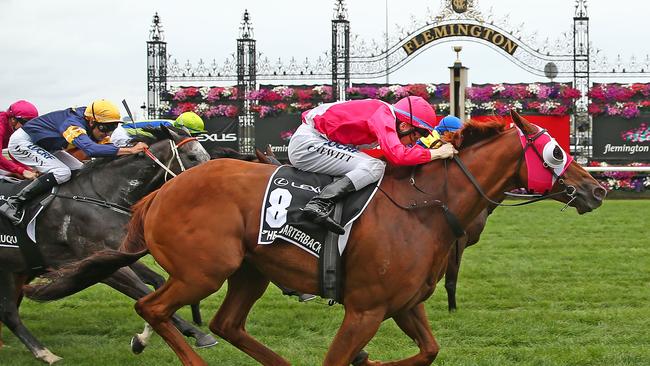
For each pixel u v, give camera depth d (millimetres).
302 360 5086
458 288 7441
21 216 5371
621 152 16109
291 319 6289
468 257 9203
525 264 8711
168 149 5809
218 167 4277
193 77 16922
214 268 4133
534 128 4191
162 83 16906
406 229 4035
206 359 5191
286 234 4082
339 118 4227
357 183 4086
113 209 5480
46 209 5430
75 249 5445
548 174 4152
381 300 3998
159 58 16859
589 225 12141
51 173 5465
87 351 5395
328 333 5895
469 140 4238
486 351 5262
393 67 16391
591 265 8641
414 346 5477
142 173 5582
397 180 4164
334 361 4016
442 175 4160
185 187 4242
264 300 7031
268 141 16641
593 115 16094
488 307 6711
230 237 4145
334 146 4207
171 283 4227
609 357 5043
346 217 4043
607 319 6145
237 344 4496
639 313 6332
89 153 5414
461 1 16109
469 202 4156
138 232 4434
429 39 16312
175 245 4184
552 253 9469
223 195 4184
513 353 5188
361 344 4012
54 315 6578
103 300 7188
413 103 4324
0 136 5820
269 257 4148
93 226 5418
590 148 16281
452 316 6289
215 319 4500
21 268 5422
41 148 5598
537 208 15055
